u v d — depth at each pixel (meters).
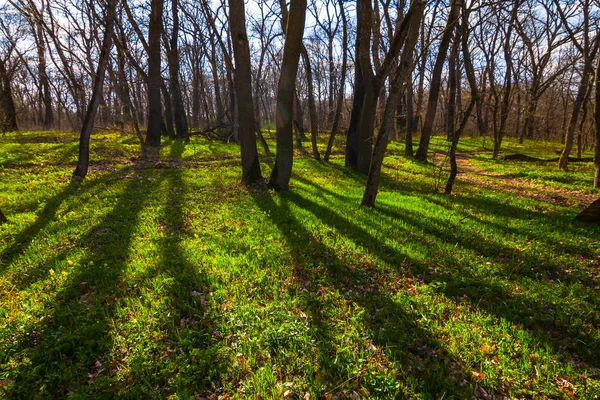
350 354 3.60
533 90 26.03
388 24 15.80
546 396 3.15
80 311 4.27
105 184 11.75
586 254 6.36
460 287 5.07
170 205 9.15
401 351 3.63
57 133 26.20
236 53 10.71
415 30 8.18
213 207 8.99
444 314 4.42
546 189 13.77
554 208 9.98
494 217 8.69
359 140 15.35
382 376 3.23
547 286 5.10
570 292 4.86
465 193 12.09
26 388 3.14
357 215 8.42
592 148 34.75
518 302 4.66
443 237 7.15
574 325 4.16
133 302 4.47
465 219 8.39
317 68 35.62
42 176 12.58
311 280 5.17
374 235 7.04
